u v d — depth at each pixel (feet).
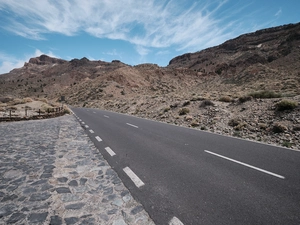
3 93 564.30
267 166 15.47
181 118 48.21
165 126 40.01
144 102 94.99
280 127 27.78
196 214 9.12
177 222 8.48
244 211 9.33
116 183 12.58
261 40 636.07
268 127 30.22
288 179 12.94
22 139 25.26
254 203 10.03
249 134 29.66
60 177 13.34
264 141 25.98
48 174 13.78
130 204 10.05
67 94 315.17
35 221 8.32
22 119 50.08
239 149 20.94
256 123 32.94
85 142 24.75
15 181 12.39
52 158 17.57
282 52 309.42
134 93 243.60
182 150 20.63
